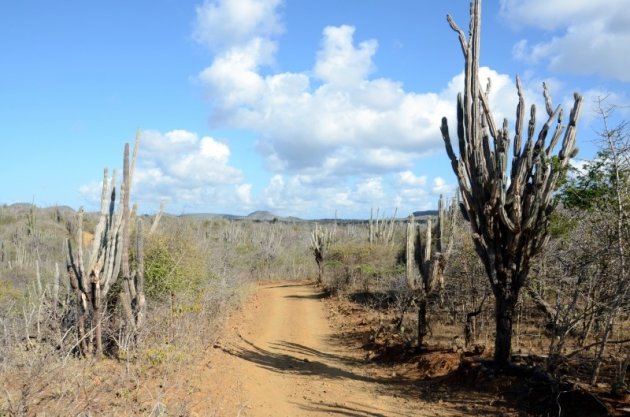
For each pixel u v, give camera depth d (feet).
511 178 28.45
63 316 32.40
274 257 162.71
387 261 100.01
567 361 26.37
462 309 44.83
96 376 26.89
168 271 45.93
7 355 25.50
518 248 28.27
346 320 60.59
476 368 28.66
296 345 47.03
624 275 23.16
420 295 38.58
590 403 21.93
